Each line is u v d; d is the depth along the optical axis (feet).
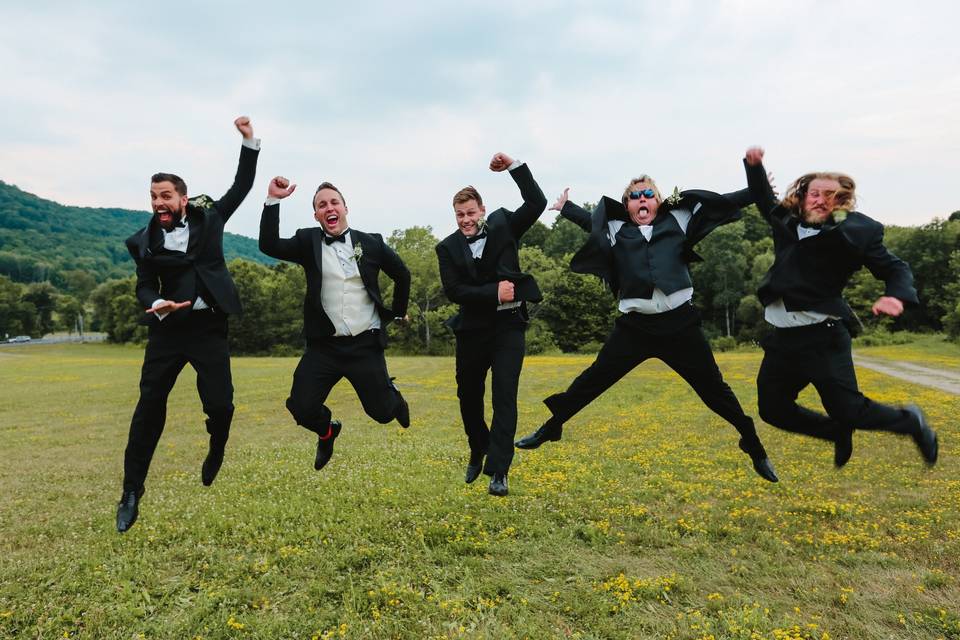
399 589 16.49
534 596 16.33
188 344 15.66
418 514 22.89
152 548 20.01
